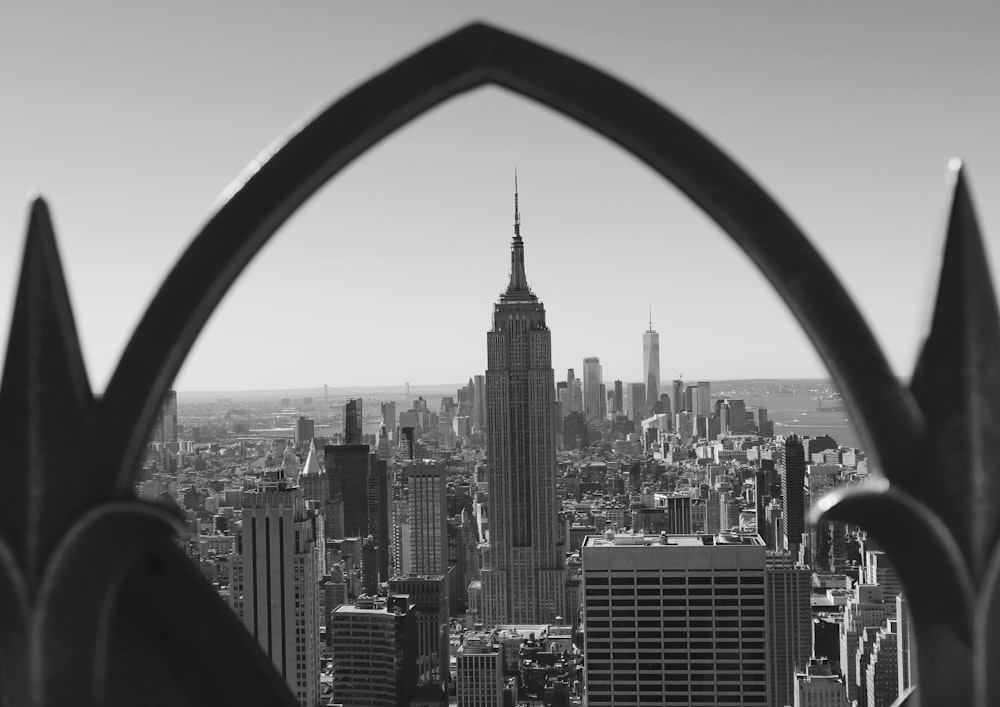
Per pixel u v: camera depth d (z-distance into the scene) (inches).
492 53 68.6
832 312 67.9
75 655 68.7
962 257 65.7
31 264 68.3
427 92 68.8
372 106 68.8
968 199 65.8
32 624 67.9
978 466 65.7
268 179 68.7
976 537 65.8
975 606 66.5
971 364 65.6
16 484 68.1
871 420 67.6
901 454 67.2
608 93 68.6
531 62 68.6
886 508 66.6
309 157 68.8
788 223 68.2
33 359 68.2
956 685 67.4
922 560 67.6
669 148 68.6
